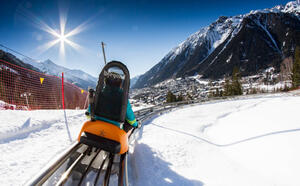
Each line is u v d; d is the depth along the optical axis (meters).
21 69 9.12
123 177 2.04
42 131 5.03
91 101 2.27
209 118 11.61
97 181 2.15
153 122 9.12
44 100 11.12
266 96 30.62
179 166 3.94
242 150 5.85
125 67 2.19
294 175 4.07
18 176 2.61
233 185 3.60
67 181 1.93
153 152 4.39
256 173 4.39
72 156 2.35
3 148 3.56
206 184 3.39
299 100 18.12
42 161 3.15
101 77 2.24
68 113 7.82
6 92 9.16
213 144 6.45
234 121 10.56
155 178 3.19
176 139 5.94
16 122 4.88
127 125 2.77
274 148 5.53
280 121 8.79
